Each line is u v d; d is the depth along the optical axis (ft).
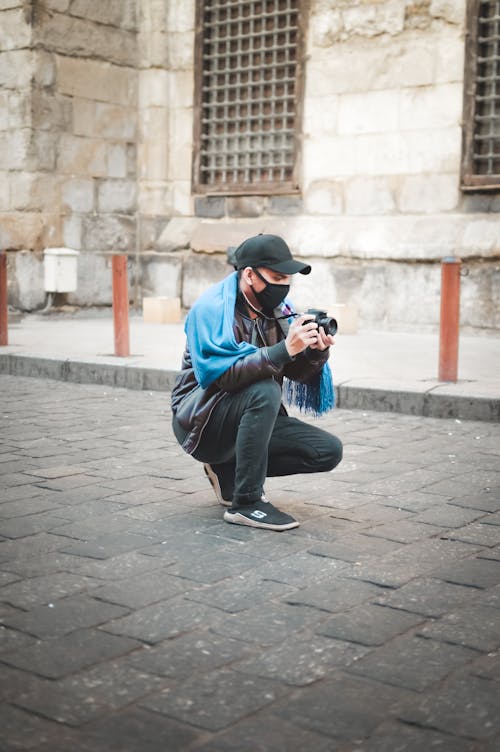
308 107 38.29
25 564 10.42
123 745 6.50
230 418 11.95
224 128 41.52
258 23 40.24
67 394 23.79
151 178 43.09
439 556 10.88
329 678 7.59
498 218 34.17
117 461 15.98
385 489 14.14
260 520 11.89
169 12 42.11
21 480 14.49
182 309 42.37
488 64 34.86
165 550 10.97
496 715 6.98
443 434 18.72
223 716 6.93
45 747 6.47
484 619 8.91
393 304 36.14
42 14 38.88
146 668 7.74
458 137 34.94
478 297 34.14
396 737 6.65
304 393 12.41
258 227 39.68
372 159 36.91
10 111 39.52
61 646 8.18
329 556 10.82
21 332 34.24
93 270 41.98
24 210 39.52
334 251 37.22
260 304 11.89
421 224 35.65
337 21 37.22
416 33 35.50
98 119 41.55
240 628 8.62
